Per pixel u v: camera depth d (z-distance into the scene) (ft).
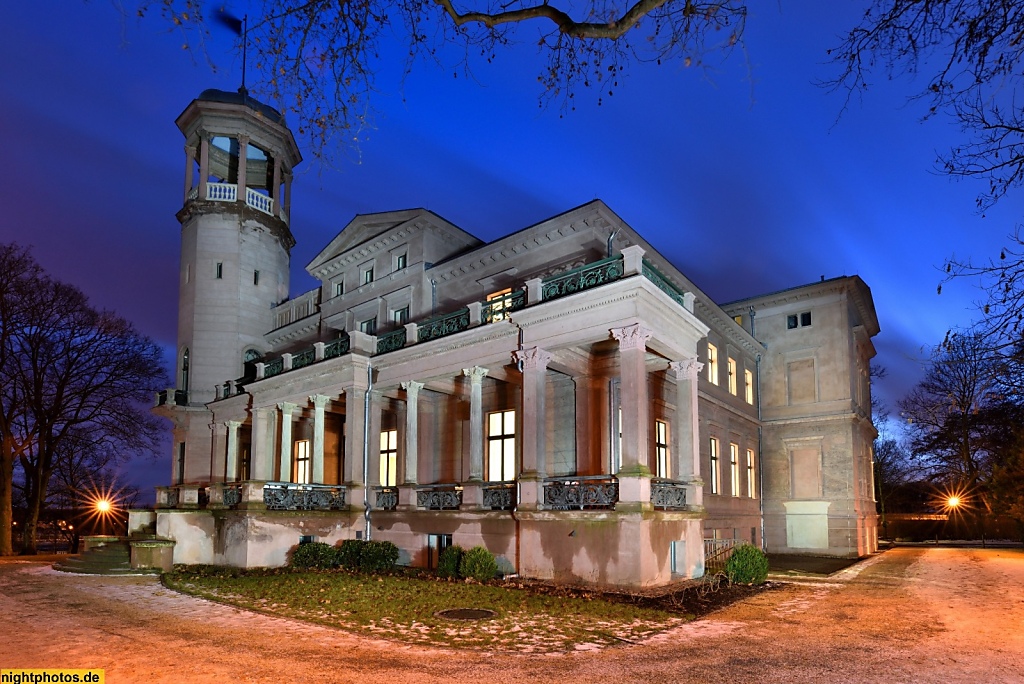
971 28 22.02
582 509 52.42
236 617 38.88
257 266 110.83
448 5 24.53
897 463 201.57
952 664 27.96
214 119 109.81
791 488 106.73
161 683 24.85
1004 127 23.93
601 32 22.99
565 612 39.04
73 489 136.05
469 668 27.12
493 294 74.79
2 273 103.45
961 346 27.37
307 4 25.00
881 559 88.02
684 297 61.77
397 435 81.56
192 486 82.07
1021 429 103.71
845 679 25.64
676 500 56.34
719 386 94.63
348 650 30.22
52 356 107.96
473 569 53.06
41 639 33.17
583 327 54.19
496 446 72.18
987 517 138.92
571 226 69.92
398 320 86.38
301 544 65.05
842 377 105.29
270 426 86.12
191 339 105.91
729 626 36.42
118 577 63.16
